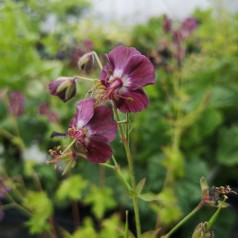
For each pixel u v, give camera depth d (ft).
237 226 1.25
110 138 0.47
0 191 0.87
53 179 1.11
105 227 0.93
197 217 1.09
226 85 1.40
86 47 1.07
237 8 1.74
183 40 1.12
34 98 1.26
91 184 1.01
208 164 1.28
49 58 1.41
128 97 0.46
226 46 1.43
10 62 1.25
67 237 0.96
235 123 1.39
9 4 1.22
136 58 0.46
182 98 1.09
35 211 0.88
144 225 1.06
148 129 1.17
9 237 1.23
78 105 0.48
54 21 1.48
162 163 0.99
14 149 1.23
